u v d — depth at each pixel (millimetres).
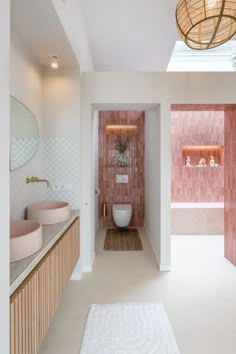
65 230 2143
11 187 2016
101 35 3268
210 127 4637
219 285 2537
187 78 2789
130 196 4879
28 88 2266
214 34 1624
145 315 2033
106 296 2320
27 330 1243
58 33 1904
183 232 4305
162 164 2846
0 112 917
